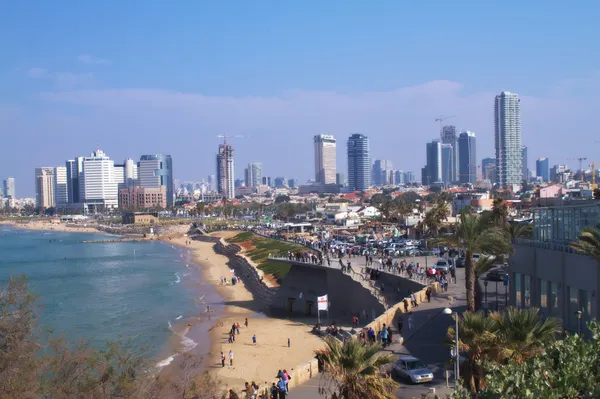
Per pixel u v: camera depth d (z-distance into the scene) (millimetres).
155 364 59188
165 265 184875
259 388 45500
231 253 198375
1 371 30734
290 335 79875
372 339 51000
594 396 19578
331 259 102000
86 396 33156
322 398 40406
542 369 21812
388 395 29594
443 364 43844
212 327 88250
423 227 139250
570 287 45062
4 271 174125
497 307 57438
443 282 70312
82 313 102438
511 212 159500
